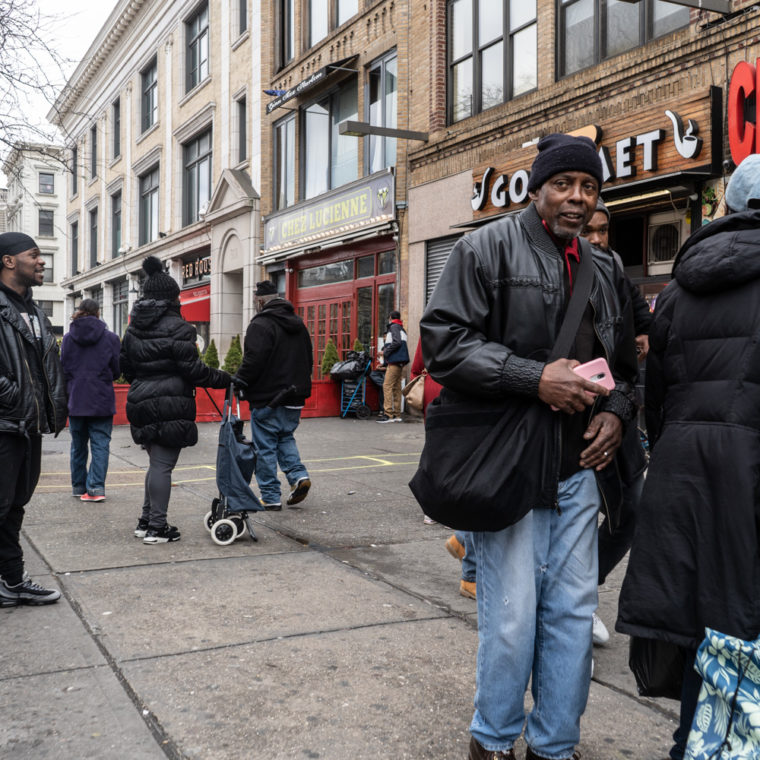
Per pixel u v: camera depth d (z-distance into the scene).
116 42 30.75
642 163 9.09
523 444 2.12
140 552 4.99
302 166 18.33
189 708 2.82
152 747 2.56
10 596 3.88
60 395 4.04
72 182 38.66
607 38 10.21
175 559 4.83
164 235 26.28
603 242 3.51
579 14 10.66
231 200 20.75
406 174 14.22
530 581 2.18
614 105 9.67
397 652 3.36
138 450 10.36
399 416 13.72
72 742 2.58
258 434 6.28
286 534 5.55
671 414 2.14
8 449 3.73
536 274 2.22
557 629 2.24
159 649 3.36
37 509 6.45
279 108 18.44
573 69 10.79
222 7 21.94
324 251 17.31
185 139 24.72
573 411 2.09
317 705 2.86
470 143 12.39
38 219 53.19
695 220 8.69
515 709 2.21
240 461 5.20
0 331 3.75
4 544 3.87
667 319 2.20
